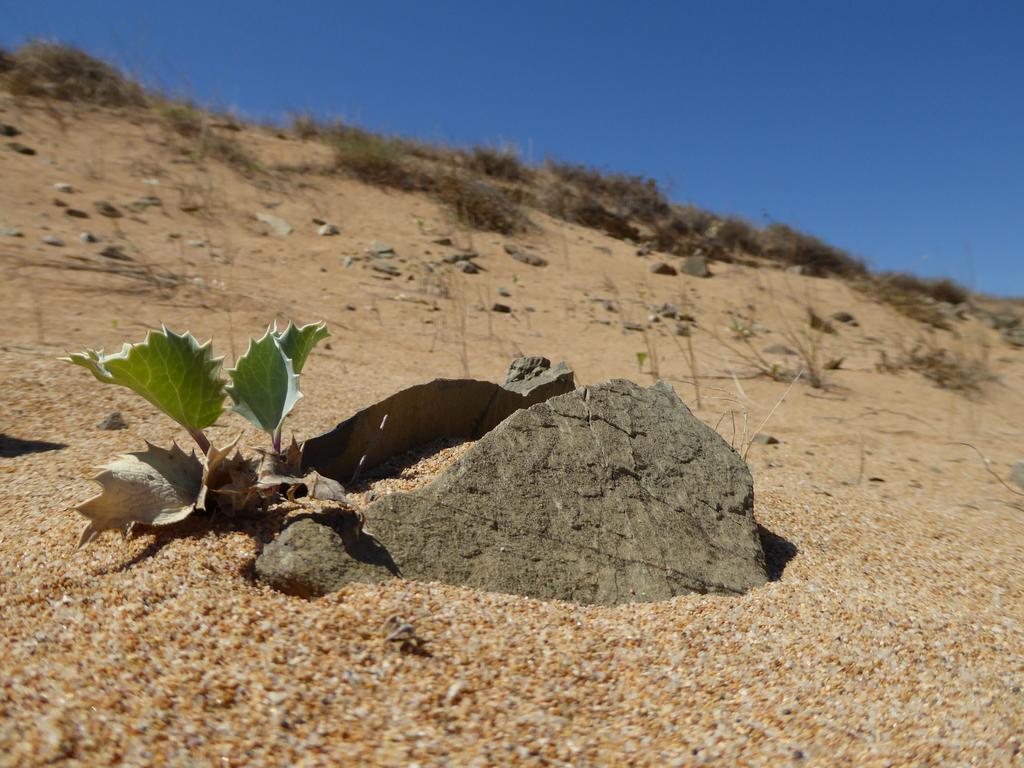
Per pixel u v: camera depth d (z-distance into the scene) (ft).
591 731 0.73
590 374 2.57
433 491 1.04
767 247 5.77
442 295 3.29
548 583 0.99
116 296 2.46
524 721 0.72
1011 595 1.18
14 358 1.83
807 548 1.26
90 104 4.65
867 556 1.26
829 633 0.95
